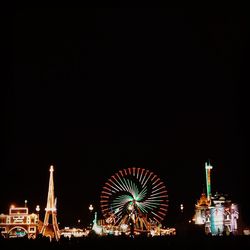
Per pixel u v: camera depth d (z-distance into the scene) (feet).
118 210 457.27
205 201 588.50
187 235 224.33
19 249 175.42
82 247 181.06
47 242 190.90
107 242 189.78
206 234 234.38
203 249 171.73
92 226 551.59
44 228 502.79
